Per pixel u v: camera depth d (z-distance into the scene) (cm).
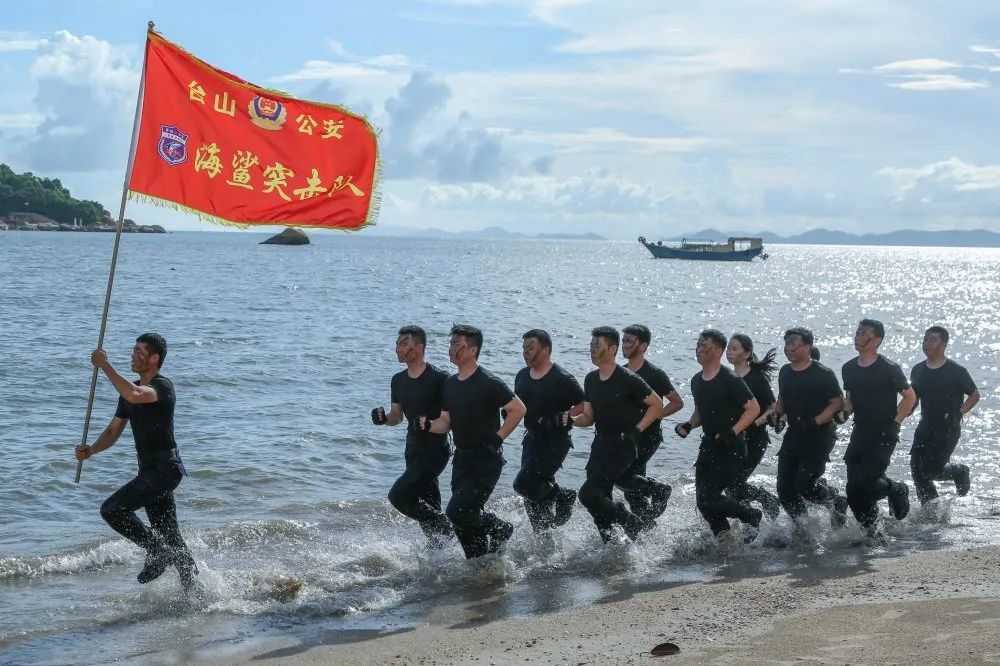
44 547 920
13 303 3809
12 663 638
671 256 13800
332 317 3616
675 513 1073
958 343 3102
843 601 724
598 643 647
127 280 5647
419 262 11094
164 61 776
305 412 1672
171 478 775
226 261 9369
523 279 7331
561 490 955
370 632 696
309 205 796
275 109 792
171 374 2047
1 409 1625
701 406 937
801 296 5938
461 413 860
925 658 581
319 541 955
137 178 768
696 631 663
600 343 896
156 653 654
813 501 986
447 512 850
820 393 964
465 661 622
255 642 675
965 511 1106
